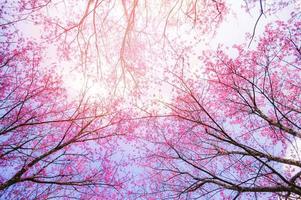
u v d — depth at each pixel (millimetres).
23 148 7453
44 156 7426
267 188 6785
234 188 7199
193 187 8078
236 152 8414
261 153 7426
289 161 7219
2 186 6645
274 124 8336
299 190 6090
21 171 7000
